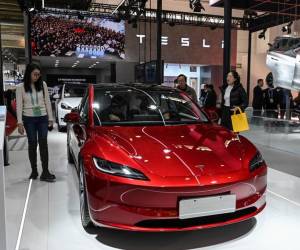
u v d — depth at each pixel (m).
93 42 15.23
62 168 4.77
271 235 2.70
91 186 2.48
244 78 17.50
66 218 3.02
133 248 2.49
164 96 3.71
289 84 7.12
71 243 2.56
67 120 3.55
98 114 3.35
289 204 3.36
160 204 2.28
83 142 3.03
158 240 2.61
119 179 2.34
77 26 14.91
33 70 3.96
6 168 4.80
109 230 2.77
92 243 2.56
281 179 4.29
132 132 2.97
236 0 9.72
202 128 3.21
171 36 16.25
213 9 16.58
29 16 10.97
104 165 2.46
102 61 16.73
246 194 2.48
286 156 5.85
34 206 3.30
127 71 16.22
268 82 9.93
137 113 3.42
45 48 14.56
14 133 8.00
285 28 11.16
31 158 4.19
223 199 2.37
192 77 17.91
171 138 2.86
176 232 2.74
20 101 4.03
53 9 13.19
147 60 16.17
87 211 2.70
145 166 2.40
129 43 15.80
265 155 5.95
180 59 16.48
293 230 2.79
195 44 16.61
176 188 2.27
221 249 2.48
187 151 2.62
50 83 22.11
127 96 3.61
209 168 2.43
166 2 16.34
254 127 7.42
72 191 3.76
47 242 2.57
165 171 2.37
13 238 2.63
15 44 13.91
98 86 3.81
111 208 2.37
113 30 15.48
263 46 17.42
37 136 4.21
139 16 13.30
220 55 17.00
